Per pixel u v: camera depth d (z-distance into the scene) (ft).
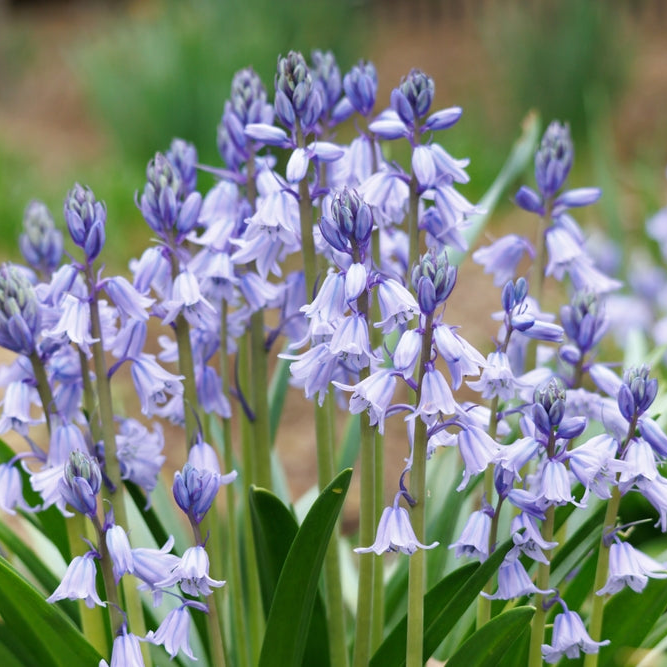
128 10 22.43
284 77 4.02
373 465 4.01
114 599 3.91
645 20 18.67
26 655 4.13
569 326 4.16
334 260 4.00
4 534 4.35
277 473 4.74
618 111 14.80
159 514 4.61
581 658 4.23
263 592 4.18
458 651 3.99
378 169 4.17
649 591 4.18
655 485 3.94
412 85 4.05
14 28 21.52
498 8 16.44
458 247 4.16
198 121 13.44
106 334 4.17
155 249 4.10
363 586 4.06
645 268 6.99
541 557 3.95
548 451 3.92
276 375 4.73
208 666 4.35
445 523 4.40
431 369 3.88
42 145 15.51
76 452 3.87
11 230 10.77
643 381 3.92
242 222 4.20
